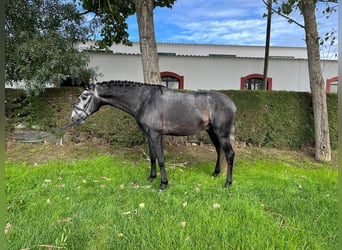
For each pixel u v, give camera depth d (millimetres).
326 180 4438
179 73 12359
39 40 5465
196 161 5469
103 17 7176
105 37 7711
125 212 3000
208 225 2686
